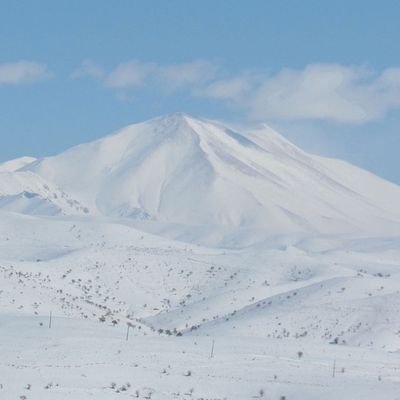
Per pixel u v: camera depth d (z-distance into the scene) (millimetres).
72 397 128875
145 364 152875
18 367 144875
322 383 147750
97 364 149875
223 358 162250
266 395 141125
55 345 160375
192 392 139375
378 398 137875
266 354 170125
